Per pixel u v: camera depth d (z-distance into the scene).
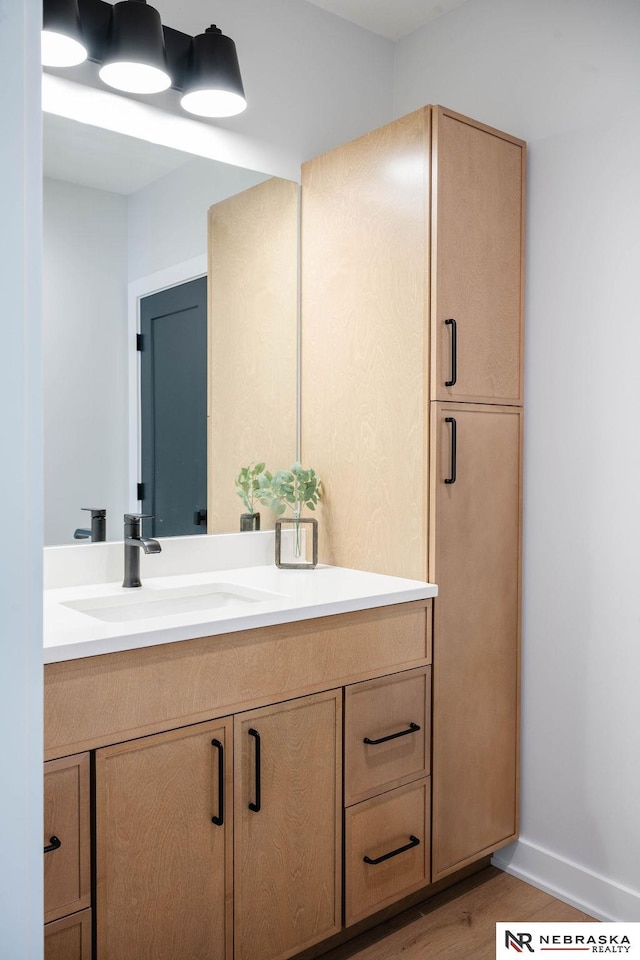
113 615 1.81
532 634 2.17
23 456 0.70
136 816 1.41
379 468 2.08
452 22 2.37
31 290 0.70
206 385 2.14
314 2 2.34
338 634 1.73
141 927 1.42
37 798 0.71
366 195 2.09
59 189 1.87
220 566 2.18
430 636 1.94
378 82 2.54
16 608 0.70
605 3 1.95
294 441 2.33
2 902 0.71
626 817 1.95
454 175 1.93
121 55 1.78
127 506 2.00
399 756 1.88
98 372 1.95
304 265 2.32
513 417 2.13
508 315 2.10
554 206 2.08
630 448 1.92
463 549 2.01
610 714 1.98
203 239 2.12
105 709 1.36
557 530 2.10
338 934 1.85
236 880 1.57
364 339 2.11
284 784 1.64
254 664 1.58
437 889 2.11
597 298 1.99
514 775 2.18
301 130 2.33
